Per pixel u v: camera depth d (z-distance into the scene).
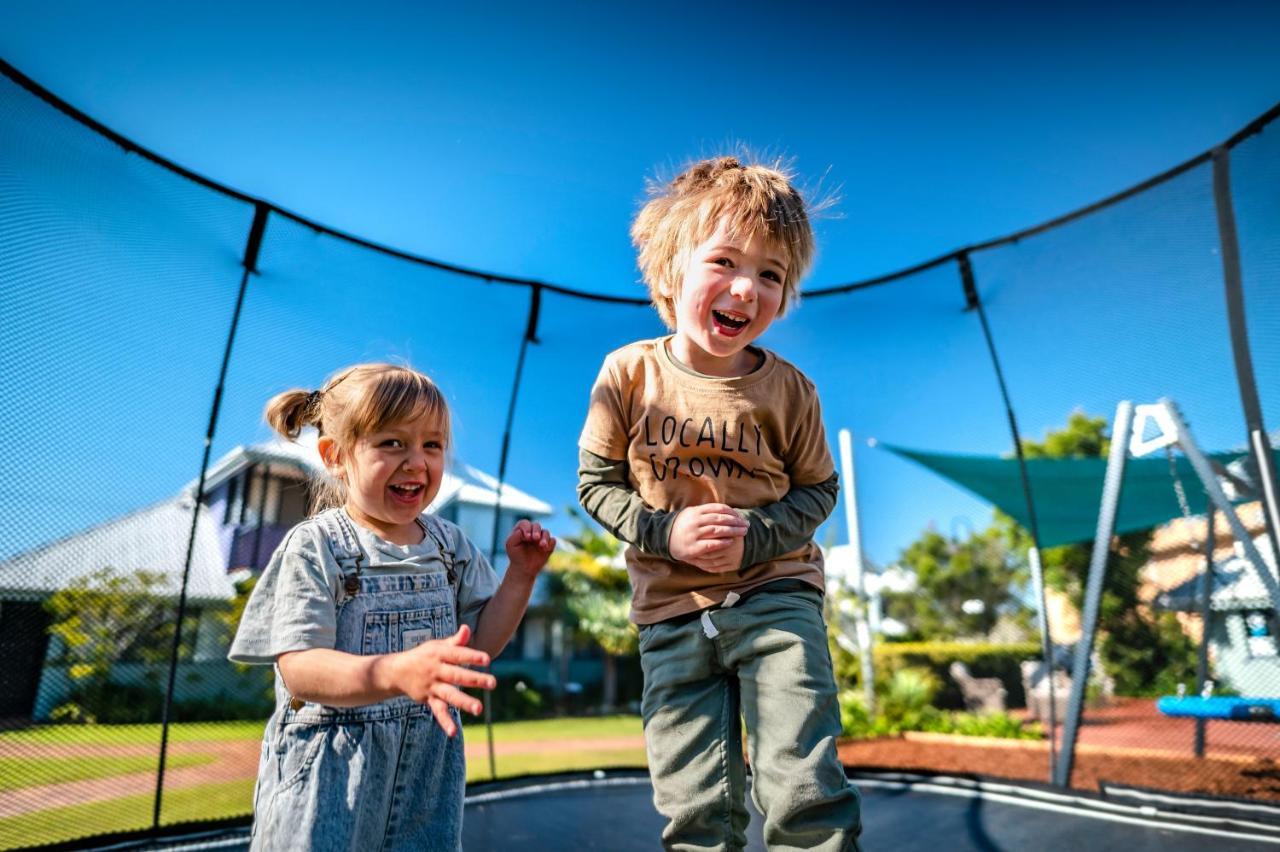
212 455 2.81
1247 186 2.78
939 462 5.07
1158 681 4.19
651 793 3.30
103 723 2.84
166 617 2.83
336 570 1.15
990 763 4.46
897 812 3.01
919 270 3.95
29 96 2.36
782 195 1.52
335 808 1.02
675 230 1.56
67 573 2.61
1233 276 2.78
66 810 2.65
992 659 7.16
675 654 1.44
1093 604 3.38
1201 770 3.62
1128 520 4.48
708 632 1.39
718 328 1.44
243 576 4.82
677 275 1.55
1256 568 2.93
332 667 0.96
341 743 1.07
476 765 5.28
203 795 3.11
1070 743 3.31
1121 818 2.79
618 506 1.46
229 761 3.87
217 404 2.82
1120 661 4.42
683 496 1.48
